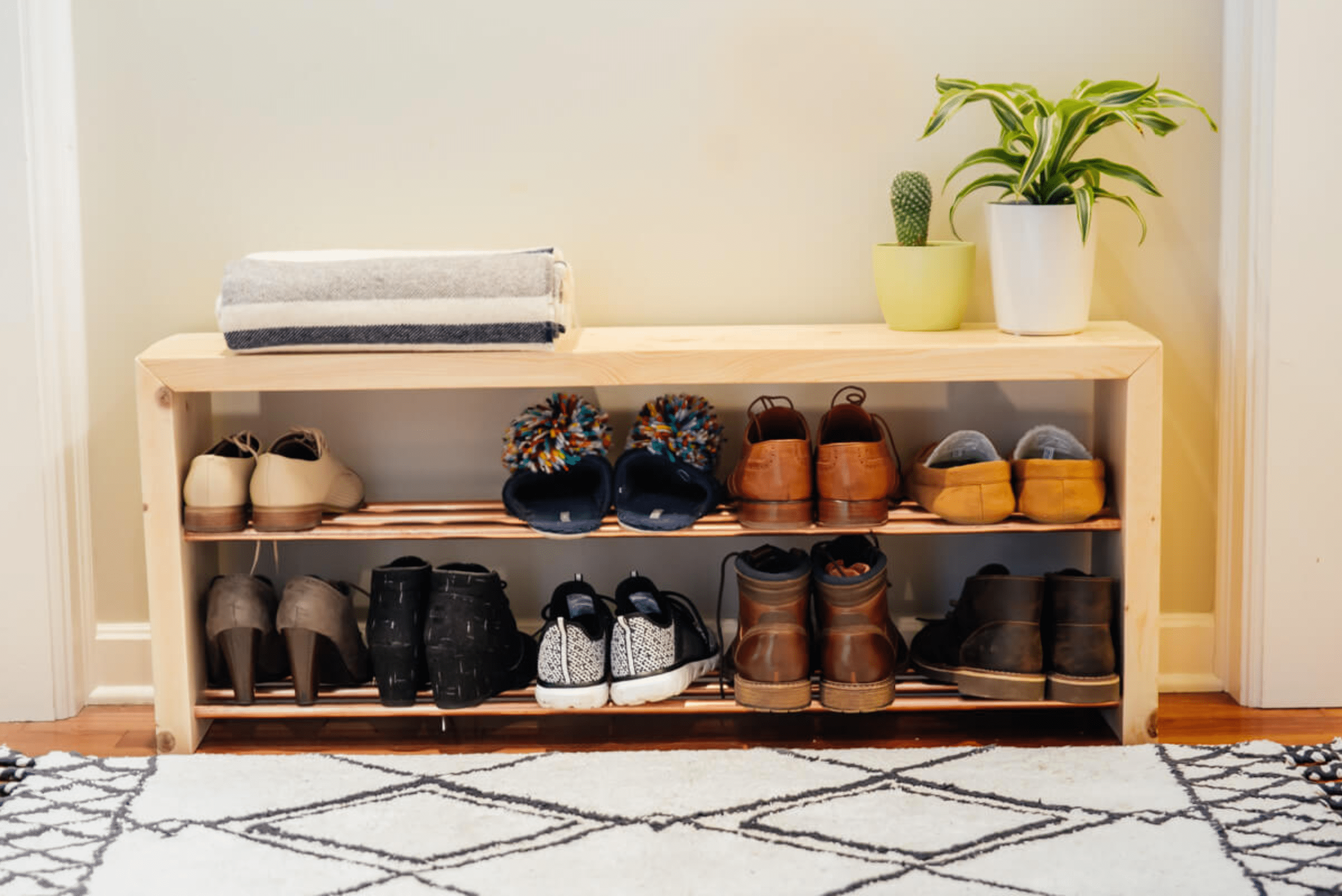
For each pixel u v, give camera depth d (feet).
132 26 7.34
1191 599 7.86
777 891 5.31
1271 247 7.10
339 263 6.63
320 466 6.97
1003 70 7.42
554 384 6.66
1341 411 7.20
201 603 7.17
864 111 7.47
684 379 6.65
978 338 6.89
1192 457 7.74
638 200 7.57
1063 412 7.70
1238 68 7.24
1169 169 7.49
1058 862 5.50
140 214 7.50
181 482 6.91
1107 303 7.63
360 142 7.50
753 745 7.00
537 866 5.55
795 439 7.00
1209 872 5.39
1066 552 7.84
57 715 7.54
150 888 5.38
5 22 7.06
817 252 7.62
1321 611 7.36
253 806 6.15
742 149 7.52
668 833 5.83
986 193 7.57
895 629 7.27
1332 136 7.00
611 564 7.87
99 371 7.61
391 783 6.41
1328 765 6.37
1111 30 7.38
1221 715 7.36
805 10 7.38
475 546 7.85
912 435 7.77
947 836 5.76
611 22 7.40
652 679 6.77
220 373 6.68
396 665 6.84
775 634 6.70
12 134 7.13
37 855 5.66
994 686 6.82
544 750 6.96
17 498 7.37
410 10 7.39
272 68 7.43
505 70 7.45
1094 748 6.70
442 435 7.77
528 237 7.60
